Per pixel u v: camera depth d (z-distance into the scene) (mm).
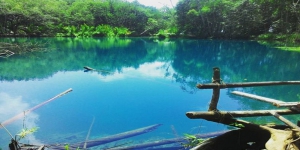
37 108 6121
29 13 31891
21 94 7324
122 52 19016
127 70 11727
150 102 6684
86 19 41250
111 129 4953
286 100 6902
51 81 9070
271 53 17109
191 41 29344
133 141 4312
